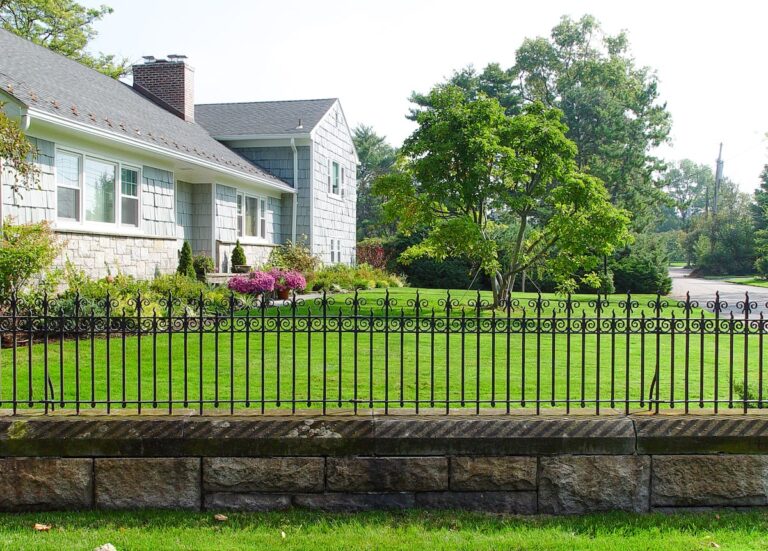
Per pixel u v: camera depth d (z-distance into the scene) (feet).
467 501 16.08
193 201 65.98
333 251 92.07
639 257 106.83
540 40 143.43
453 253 56.44
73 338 32.58
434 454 15.99
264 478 15.93
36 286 35.94
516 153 54.44
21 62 46.32
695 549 14.06
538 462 16.08
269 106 89.97
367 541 14.23
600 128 127.54
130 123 50.90
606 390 23.41
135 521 15.23
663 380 25.84
